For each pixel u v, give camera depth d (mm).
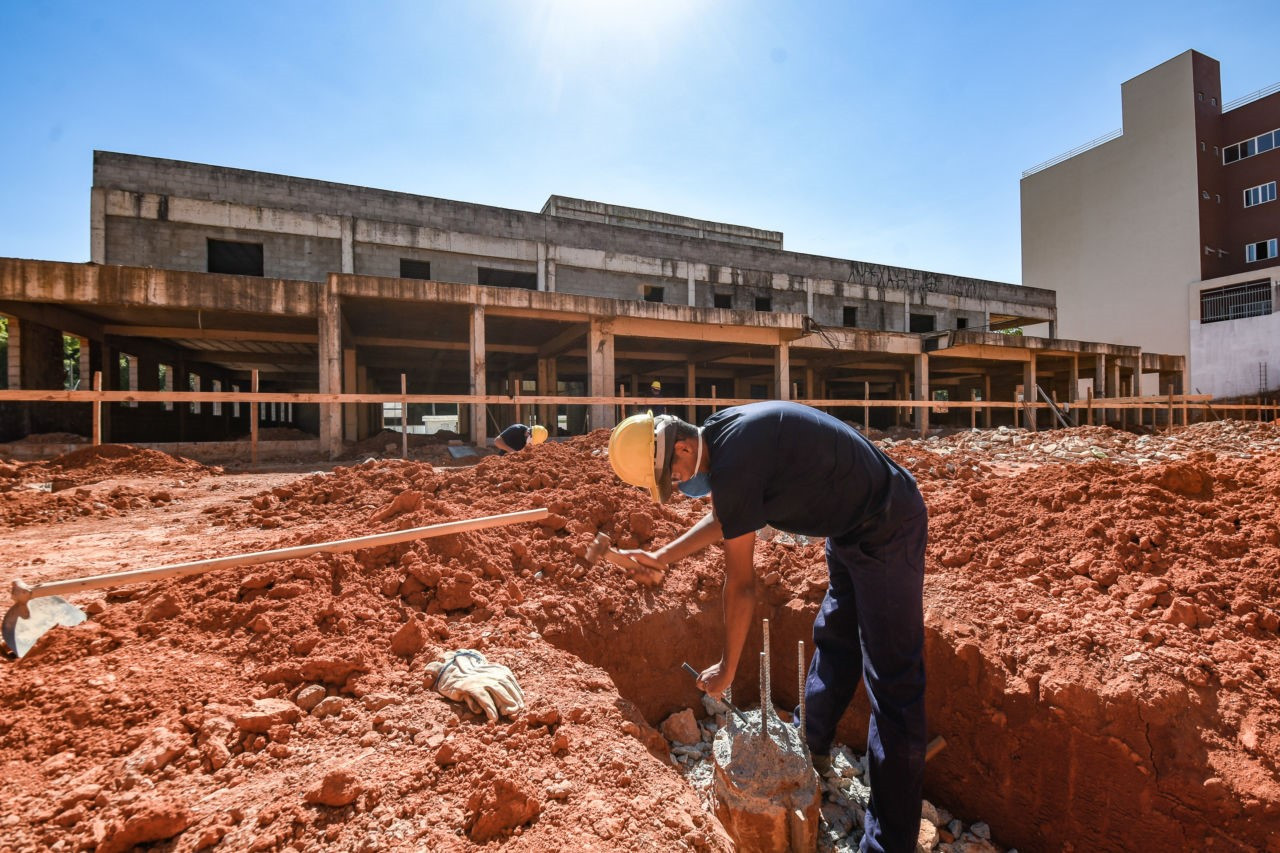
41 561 3395
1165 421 23125
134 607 2502
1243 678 2361
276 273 15484
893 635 2150
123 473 7176
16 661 2035
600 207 24422
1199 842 2146
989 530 3637
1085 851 2410
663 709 3252
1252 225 27844
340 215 16047
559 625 2908
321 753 1819
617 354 18953
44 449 9617
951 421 27203
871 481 2045
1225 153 28797
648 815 1738
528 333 16250
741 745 2328
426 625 2582
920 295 25484
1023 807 2586
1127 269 30438
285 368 20562
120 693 1913
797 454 1935
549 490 4270
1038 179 34750
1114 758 2338
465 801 1660
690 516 4309
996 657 2740
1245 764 2131
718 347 17844
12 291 9547
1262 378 24500
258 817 1539
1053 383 28469
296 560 2752
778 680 3527
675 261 20328
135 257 14375
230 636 2346
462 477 4676
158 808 1488
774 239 27875
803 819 2152
